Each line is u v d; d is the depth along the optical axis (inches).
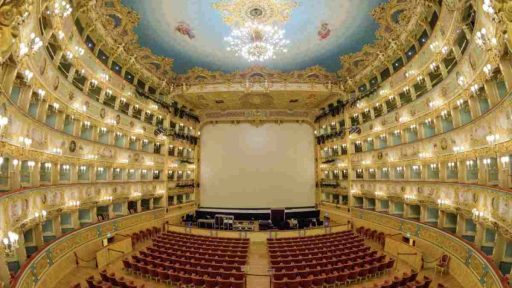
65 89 788.6
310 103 1544.0
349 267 733.9
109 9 891.4
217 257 874.1
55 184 745.6
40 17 596.7
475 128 659.4
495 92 598.9
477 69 613.0
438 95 824.9
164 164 1373.0
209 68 1316.4
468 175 730.8
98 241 905.5
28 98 608.7
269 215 1566.2
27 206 603.2
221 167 1617.9
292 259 806.5
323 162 1581.0
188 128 1604.3
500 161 566.9
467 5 611.8
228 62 1269.7
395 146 1061.1
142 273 745.6
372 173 1243.2
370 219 1184.8
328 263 764.0
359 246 941.2
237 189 1598.2
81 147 883.4
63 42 746.8
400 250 891.4
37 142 665.0
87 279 639.8
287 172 1611.7
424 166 911.7
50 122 793.6
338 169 1496.1
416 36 948.0
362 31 1043.3
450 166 816.3
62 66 850.1
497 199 557.0
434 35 801.6
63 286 664.4
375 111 1230.3
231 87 1350.9
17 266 579.2
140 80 1274.6
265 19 925.8
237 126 1646.2
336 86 1366.9
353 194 1337.4
